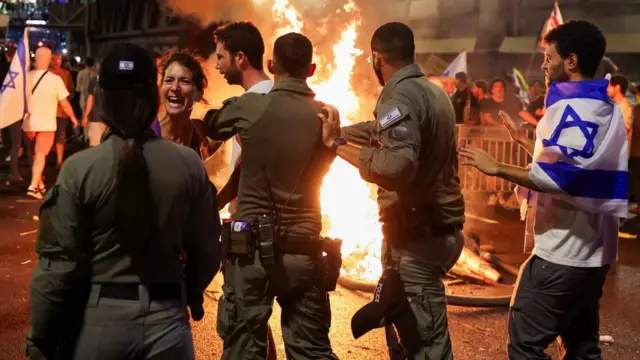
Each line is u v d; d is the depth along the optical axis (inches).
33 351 104.7
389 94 149.8
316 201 143.8
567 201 140.9
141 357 104.3
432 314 152.8
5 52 581.3
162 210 104.7
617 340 224.7
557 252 142.1
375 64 154.2
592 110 137.7
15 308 235.0
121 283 103.2
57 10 1202.6
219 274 277.6
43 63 439.2
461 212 155.1
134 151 101.5
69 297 102.6
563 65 142.6
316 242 141.9
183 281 109.7
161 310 104.9
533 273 145.0
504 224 412.2
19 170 556.4
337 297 254.8
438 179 151.7
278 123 140.0
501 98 512.4
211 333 218.7
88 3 987.9
